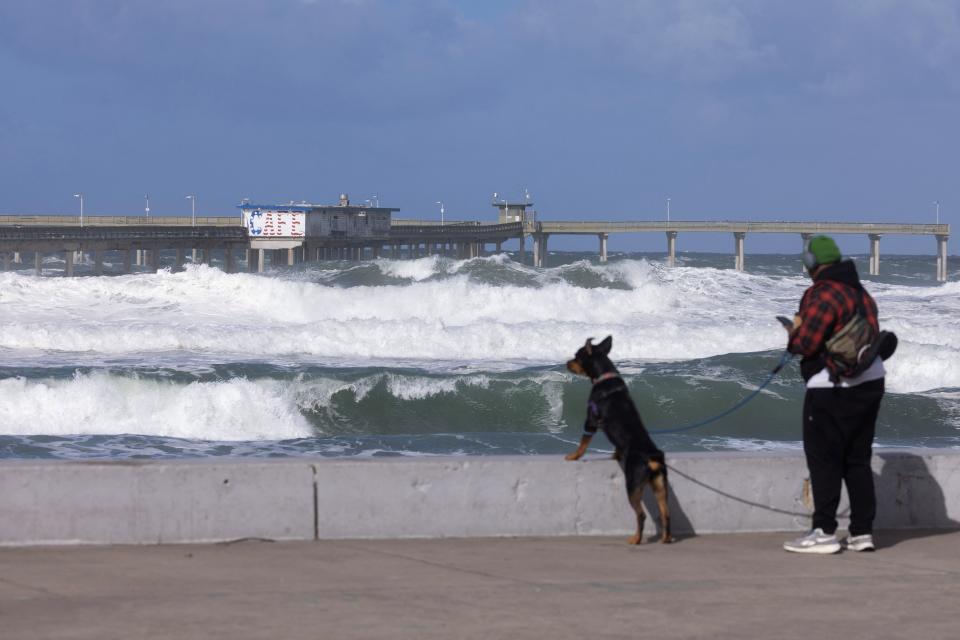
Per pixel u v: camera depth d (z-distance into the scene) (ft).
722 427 90.38
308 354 124.26
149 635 21.57
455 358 124.06
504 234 515.50
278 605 24.11
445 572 27.89
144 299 154.61
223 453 73.46
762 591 26.00
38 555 29.68
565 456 33.86
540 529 33.17
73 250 334.44
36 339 124.16
